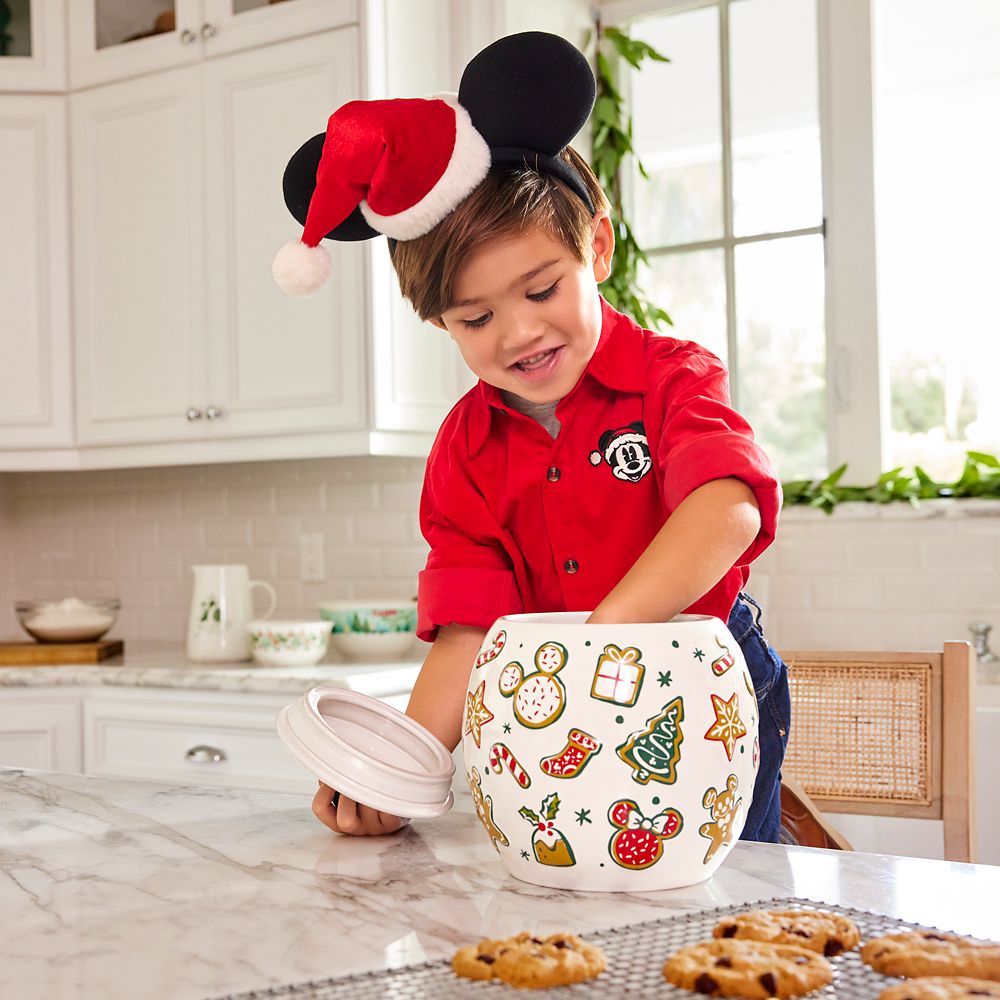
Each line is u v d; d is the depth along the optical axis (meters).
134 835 0.83
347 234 0.92
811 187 2.46
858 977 0.51
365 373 2.22
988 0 2.33
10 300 2.56
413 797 0.78
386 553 2.62
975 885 0.67
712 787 0.65
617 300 2.55
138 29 2.48
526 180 0.83
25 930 0.62
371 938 0.59
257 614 2.75
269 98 2.32
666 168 2.60
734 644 0.69
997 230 2.32
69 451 2.57
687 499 0.81
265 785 2.07
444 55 2.40
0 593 3.06
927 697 1.39
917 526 2.25
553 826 0.66
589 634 0.66
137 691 2.22
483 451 1.03
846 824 2.01
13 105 2.55
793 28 2.48
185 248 2.42
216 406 2.38
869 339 2.39
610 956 0.54
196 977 0.54
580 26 2.62
